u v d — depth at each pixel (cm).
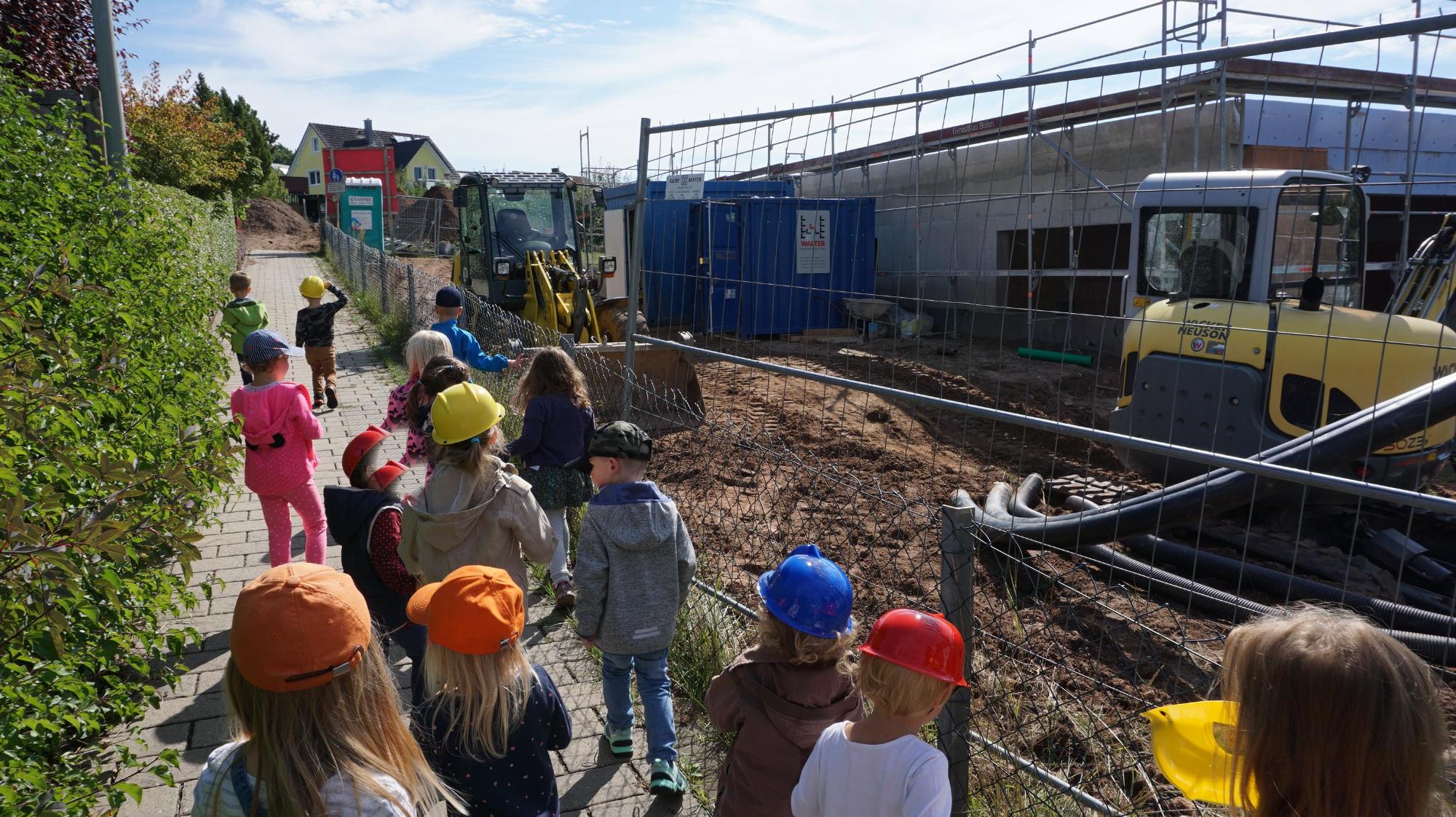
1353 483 250
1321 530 614
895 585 489
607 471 337
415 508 349
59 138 530
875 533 590
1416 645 413
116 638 297
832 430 951
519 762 234
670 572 340
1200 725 174
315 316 948
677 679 422
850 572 475
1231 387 606
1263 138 668
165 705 399
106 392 333
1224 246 683
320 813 159
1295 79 360
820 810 209
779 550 554
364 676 171
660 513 335
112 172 600
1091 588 506
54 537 217
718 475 722
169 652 439
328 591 168
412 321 1331
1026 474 829
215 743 374
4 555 209
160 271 576
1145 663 423
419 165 6888
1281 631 142
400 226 4212
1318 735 133
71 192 487
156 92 2859
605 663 361
